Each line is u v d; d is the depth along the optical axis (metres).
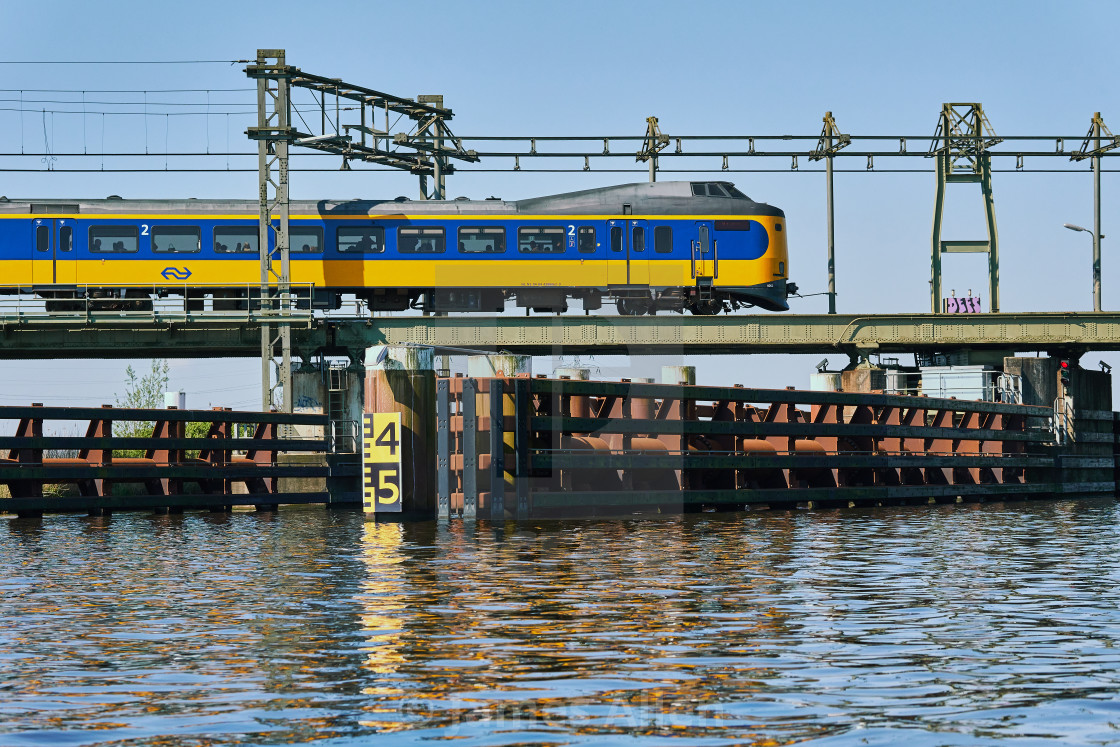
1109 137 118.38
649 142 120.12
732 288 103.56
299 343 102.50
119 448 70.31
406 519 63.72
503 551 48.81
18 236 98.50
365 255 101.75
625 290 102.12
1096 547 52.00
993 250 119.44
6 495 79.31
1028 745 19.36
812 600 34.62
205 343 102.31
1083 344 111.69
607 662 25.45
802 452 80.31
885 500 88.44
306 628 29.91
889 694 22.62
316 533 58.50
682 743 19.42
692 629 29.53
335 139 104.38
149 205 100.31
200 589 37.66
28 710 21.70
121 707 21.86
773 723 20.58
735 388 75.56
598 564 43.97
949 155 119.06
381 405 63.56
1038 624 30.44
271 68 98.69
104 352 107.50
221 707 21.78
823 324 109.31
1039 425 110.38
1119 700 22.23
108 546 52.59
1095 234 118.69
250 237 101.06
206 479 77.12
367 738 19.75
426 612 32.34
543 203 102.94
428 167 120.69
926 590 37.03
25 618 31.91
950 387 109.69
